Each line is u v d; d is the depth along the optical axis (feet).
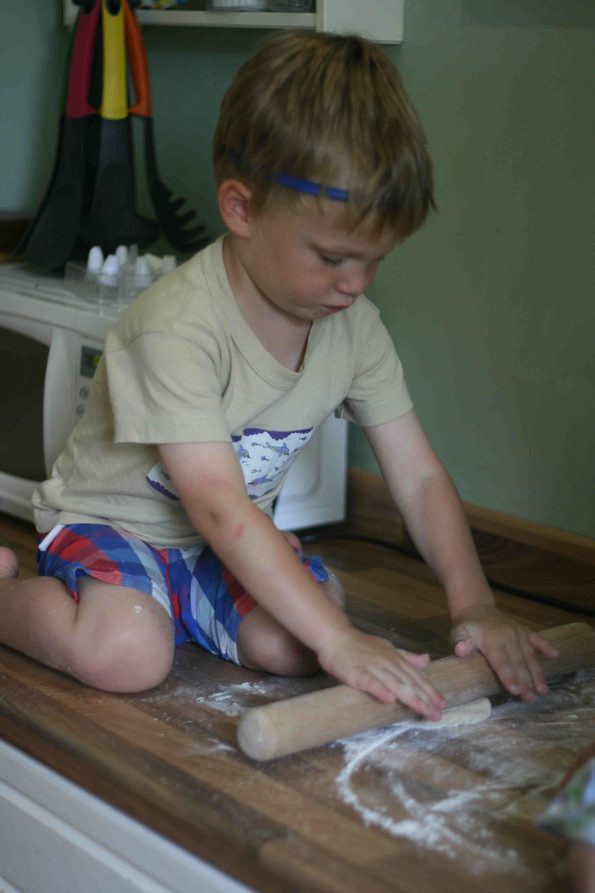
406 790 3.33
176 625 4.45
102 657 3.92
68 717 3.75
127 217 6.00
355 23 5.32
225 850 3.02
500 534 5.44
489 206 5.27
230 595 4.29
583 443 5.10
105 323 5.20
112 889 3.29
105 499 4.42
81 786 3.47
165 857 3.16
